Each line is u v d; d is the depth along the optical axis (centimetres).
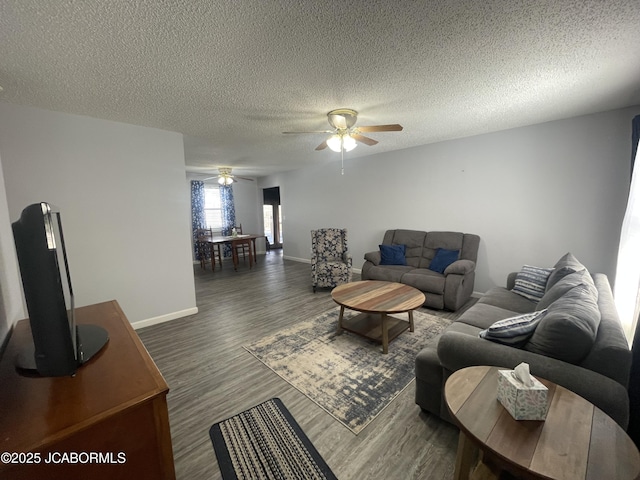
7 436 71
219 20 137
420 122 313
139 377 96
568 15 138
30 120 243
